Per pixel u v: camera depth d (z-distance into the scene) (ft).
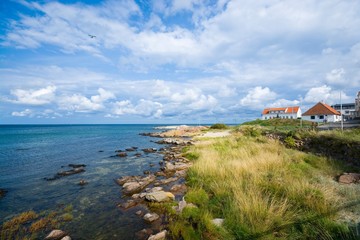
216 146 70.64
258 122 181.37
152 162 63.52
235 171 34.60
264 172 33.06
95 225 24.07
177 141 116.16
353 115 161.99
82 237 21.59
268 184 27.86
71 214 27.35
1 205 31.78
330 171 34.17
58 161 67.87
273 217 19.58
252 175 31.63
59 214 27.61
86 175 49.03
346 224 17.58
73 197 34.22
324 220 18.43
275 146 52.54
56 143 125.80
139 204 29.89
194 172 40.98
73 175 49.24
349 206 20.83
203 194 28.86
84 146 109.19
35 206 31.01
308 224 18.45
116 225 23.89
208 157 48.57
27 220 26.21
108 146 108.58
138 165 59.47
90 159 70.38
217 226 19.84
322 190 23.98
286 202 22.43
